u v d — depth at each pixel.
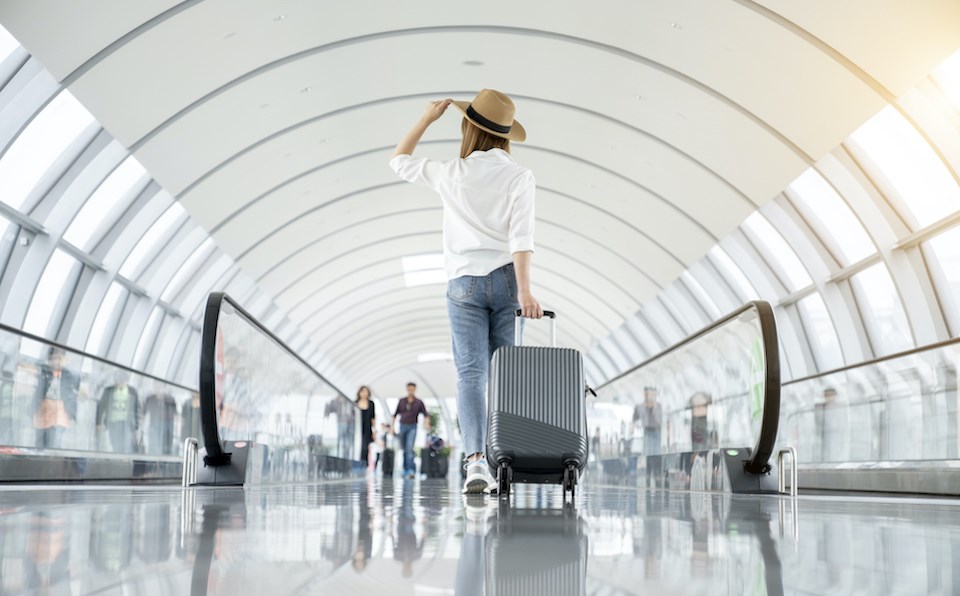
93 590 1.06
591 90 17.14
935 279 16.30
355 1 14.09
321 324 35.41
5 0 11.01
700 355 8.61
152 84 14.02
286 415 10.79
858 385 10.00
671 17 13.88
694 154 18.08
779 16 12.85
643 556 1.58
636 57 15.48
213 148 17.02
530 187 4.91
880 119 15.04
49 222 15.74
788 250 20.66
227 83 15.11
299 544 1.73
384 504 3.73
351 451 21.64
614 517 2.82
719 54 14.41
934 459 8.48
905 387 9.04
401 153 5.26
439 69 16.61
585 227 24.72
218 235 21.25
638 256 25.06
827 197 17.92
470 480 4.82
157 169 16.73
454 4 14.54
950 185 15.32
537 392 4.54
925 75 12.74
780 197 18.66
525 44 15.74
